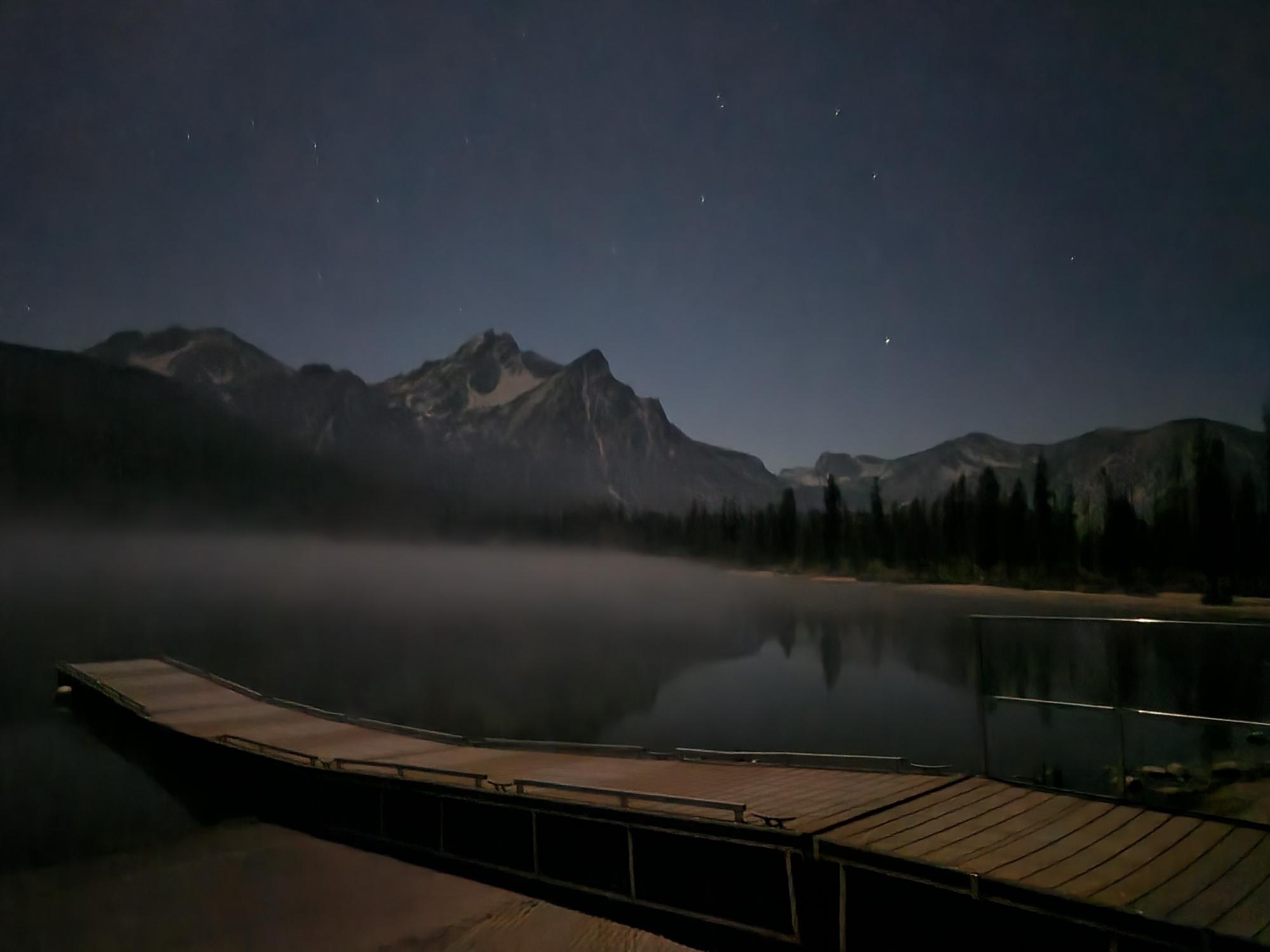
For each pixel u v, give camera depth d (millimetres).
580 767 13477
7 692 29922
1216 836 7383
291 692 42500
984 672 10094
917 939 7008
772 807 9141
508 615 80312
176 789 17141
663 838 9234
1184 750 9719
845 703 32625
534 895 10484
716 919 8570
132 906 10984
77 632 68812
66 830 14234
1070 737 11422
